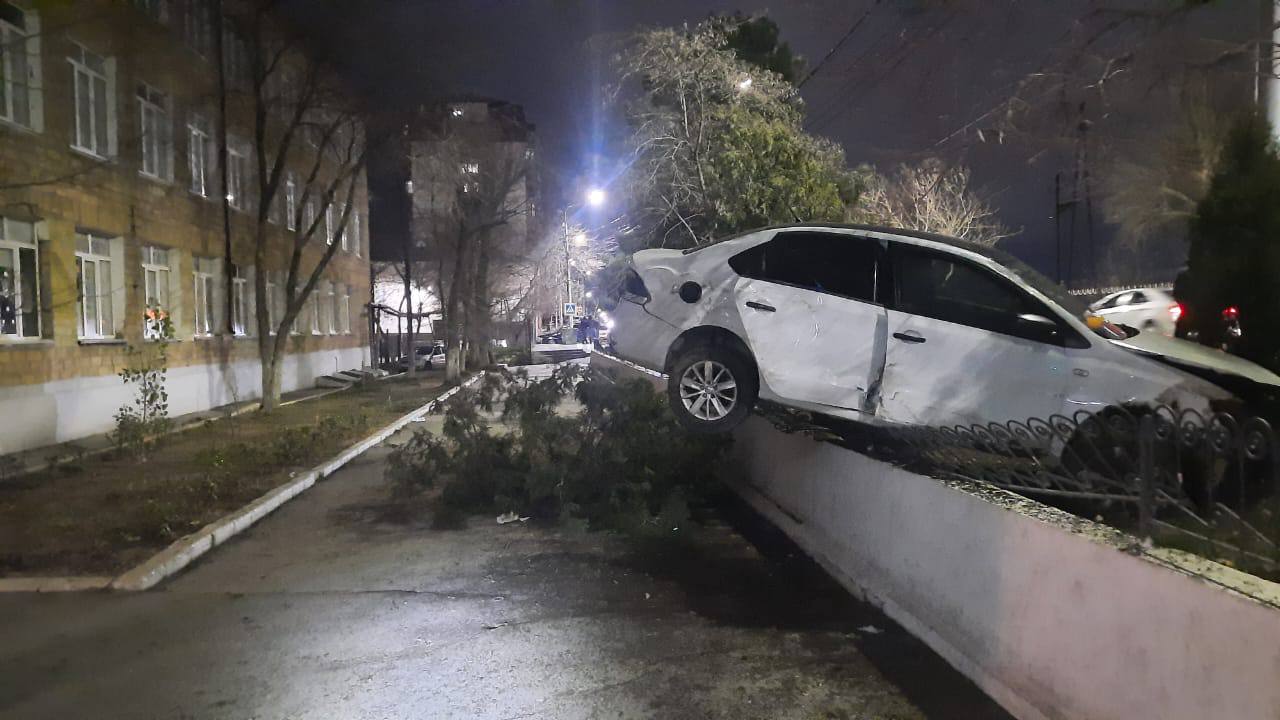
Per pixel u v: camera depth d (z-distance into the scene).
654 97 17.84
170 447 14.37
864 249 7.39
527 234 41.75
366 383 30.05
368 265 36.81
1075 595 4.07
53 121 14.33
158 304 18.25
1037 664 4.34
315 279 22.02
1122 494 4.70
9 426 13.07
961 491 5.23
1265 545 3.61
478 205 35.78
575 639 5.75
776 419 9.02
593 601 6.57
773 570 7.36
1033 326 6.76
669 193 17.52
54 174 14.32
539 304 46.72
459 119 34.94
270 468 12.15
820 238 7.57
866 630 5.82
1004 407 6.66
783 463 8.84
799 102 18.12
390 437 17.22
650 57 17.28
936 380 6.89
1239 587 3.24
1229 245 11.12
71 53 15.12
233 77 22.45
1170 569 3.50
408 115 22.61
